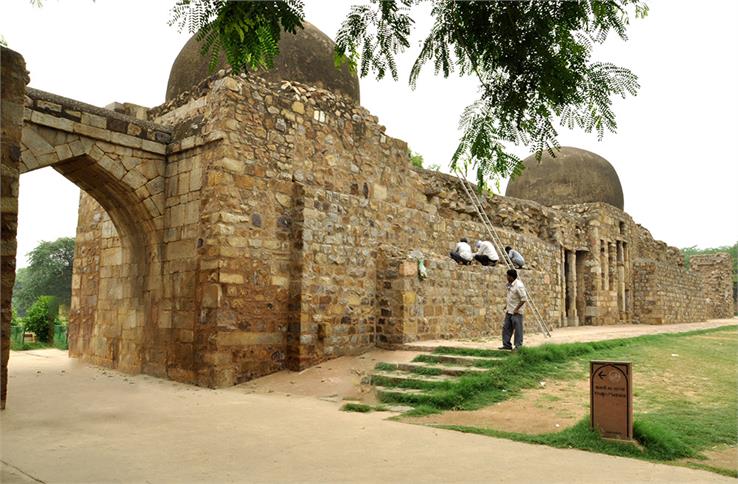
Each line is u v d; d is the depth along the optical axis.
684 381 8.05
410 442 5.27
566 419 6.15
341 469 4.35
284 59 10.92
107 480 4.00
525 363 8.52
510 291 9.18
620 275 21.73
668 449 4.93
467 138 4.53
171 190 9.95
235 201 9.15
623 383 5.22
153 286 10.09
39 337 17.47
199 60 11.27
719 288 33.59
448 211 14.07
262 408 7.02
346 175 11.07
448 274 11.57
